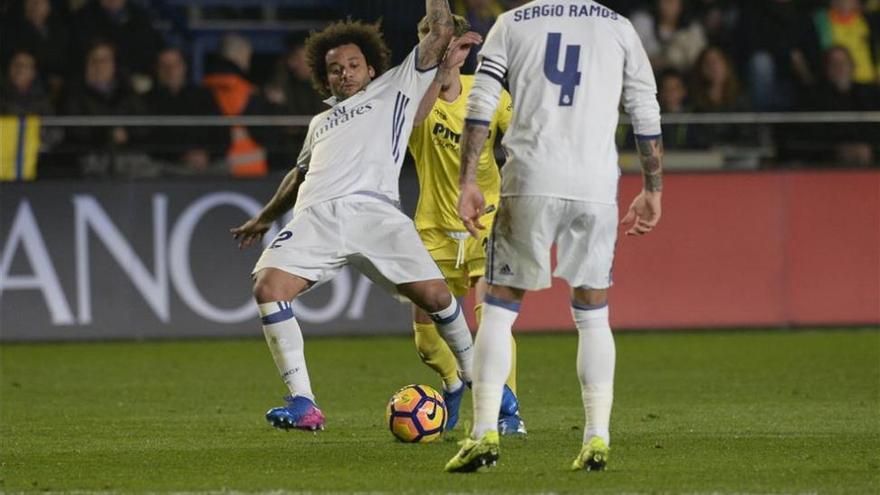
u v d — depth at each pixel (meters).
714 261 52.19
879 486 21.05
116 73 55.91
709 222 52.16
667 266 52.03
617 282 51.94
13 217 50.00
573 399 34.97
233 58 55.84
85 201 50.28
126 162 52.97
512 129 21.75
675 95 56.69
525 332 51.66
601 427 22.09
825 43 60.59
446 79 27.33
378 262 25.98
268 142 53.78
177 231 50.59
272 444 26.86
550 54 21.58
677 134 54.81
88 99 54.66
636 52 21.88
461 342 26.61
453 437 27.52
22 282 50.09
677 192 52.09
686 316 52.12
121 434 28.91
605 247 21.73
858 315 52.56
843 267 52.50
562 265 21.69
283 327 25.69
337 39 27.38
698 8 60.47
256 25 66.25
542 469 22.77
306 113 55.91
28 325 50.06
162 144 53.72
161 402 35.28
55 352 47.62
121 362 44.72
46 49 57.03
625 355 45.47
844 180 52.44
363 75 27.03
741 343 48.62
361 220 26.03
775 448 25.58
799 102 58.66
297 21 66.88
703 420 30.52
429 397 26.83
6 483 22.17
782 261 52.34
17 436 28.67
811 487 20.92
